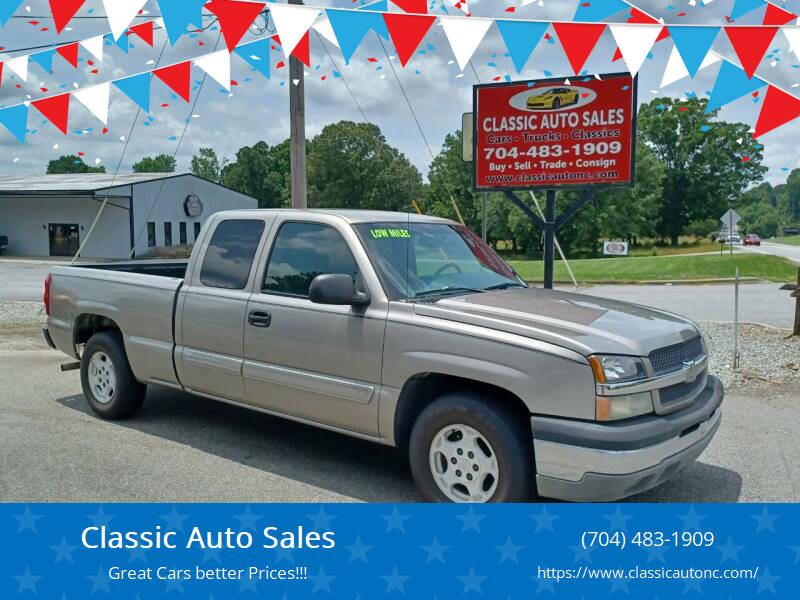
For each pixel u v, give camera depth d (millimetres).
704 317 14047
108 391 6176
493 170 9516
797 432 6016
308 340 4672
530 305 4438
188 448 5438
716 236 84875
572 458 3658
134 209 39062
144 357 5750
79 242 40719
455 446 4090
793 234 105688
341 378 4535
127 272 6355
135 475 4844
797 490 4707
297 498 4473
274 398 4934
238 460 5176
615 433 3619
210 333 5266
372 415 4402
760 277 25109
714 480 4887
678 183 83375
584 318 4184
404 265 4707
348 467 5059
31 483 4684
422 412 4188
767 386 7711
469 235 5613
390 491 4602
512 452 3844
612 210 67688
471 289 4863
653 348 3955
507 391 4031
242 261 5234
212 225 5539
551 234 9469
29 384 7621
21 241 42469
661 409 3889
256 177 90625
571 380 3697
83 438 5660
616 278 26141
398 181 66875
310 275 4824
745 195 83438
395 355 4266
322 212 5020
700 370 4383
